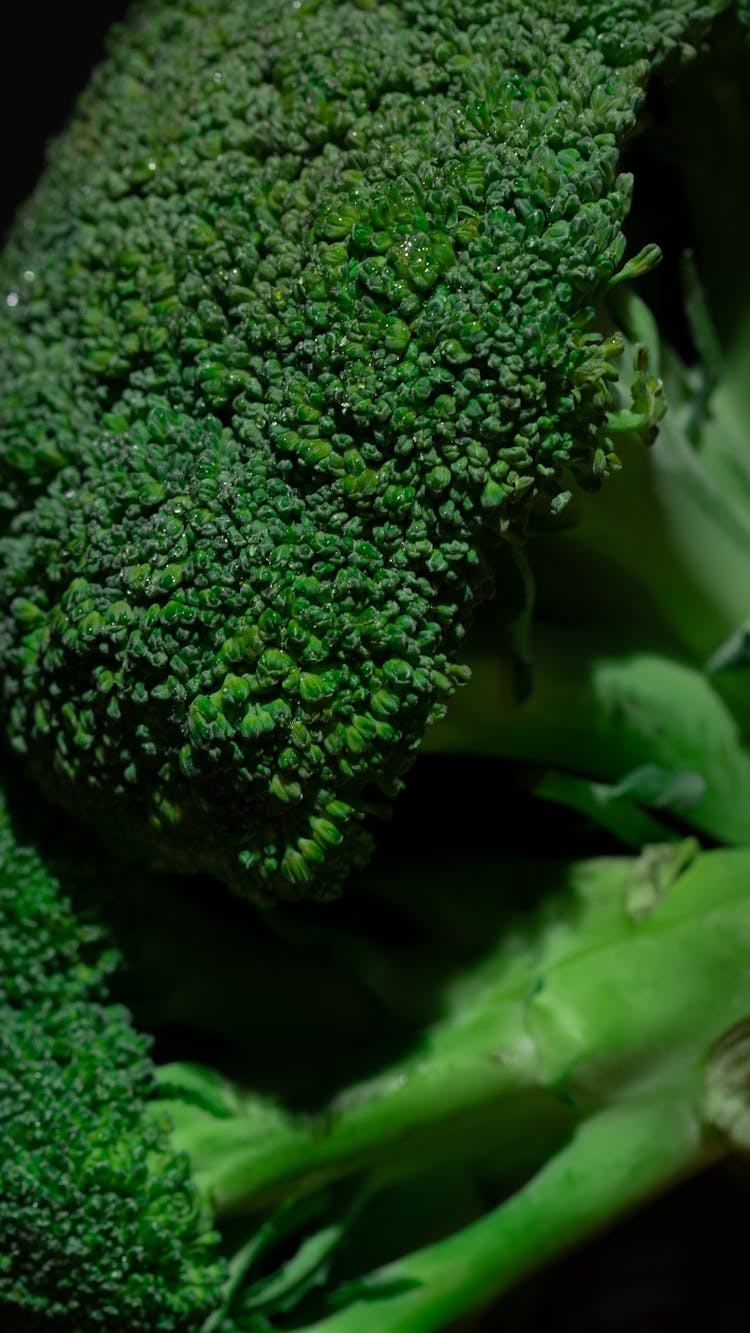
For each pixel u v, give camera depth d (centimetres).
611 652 33
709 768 33
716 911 32
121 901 34
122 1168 32
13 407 32
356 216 29
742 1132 32
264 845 30
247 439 30
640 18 30
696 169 33
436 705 30
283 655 29
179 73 32
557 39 30
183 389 31
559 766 34
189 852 31
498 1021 33
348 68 30
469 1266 33
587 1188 33
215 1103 33
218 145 31
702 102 32
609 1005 32
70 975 33
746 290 34
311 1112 33
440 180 29
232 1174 33
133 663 30
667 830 34
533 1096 33
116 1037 33
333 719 29
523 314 29
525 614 31
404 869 34
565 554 32
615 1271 41
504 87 29
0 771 34
